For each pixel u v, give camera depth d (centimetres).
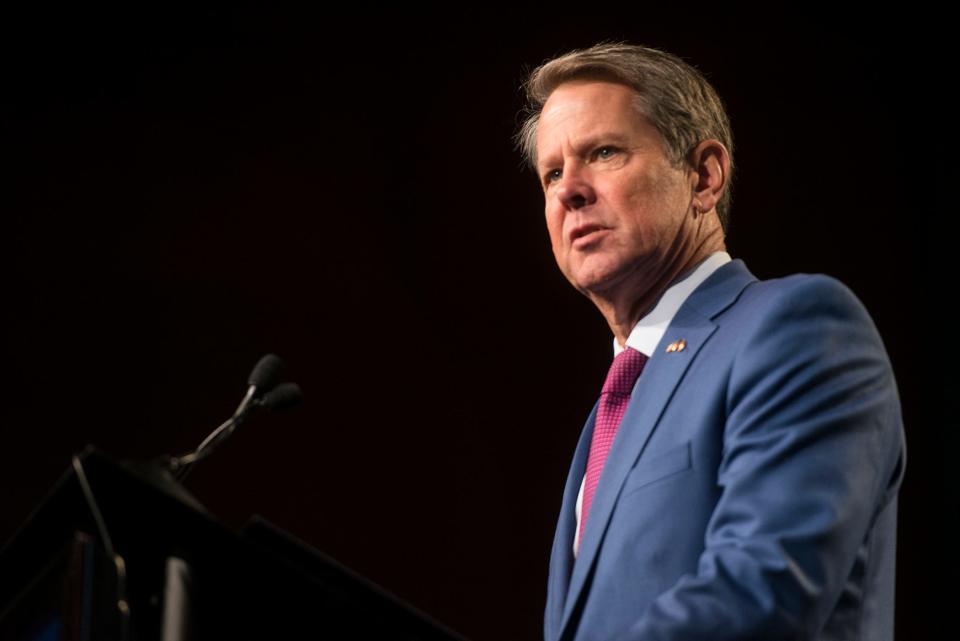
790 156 1336
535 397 1373
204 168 1374
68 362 1313
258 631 348
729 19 1360
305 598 344
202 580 338
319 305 1368
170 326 1338
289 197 1383
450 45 1410
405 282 1384
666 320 523
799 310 457
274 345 1352
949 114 1298
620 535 451
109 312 1330
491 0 1410
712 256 538
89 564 319
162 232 1355
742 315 479
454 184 1400
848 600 432
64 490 319
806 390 434
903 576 1247
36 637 330
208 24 1398
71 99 1362
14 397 1297
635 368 519
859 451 424
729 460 436
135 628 333
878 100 1330
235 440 1336
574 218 539
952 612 1226
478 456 1360
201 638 335
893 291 1301
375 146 1403
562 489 1355
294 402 499
